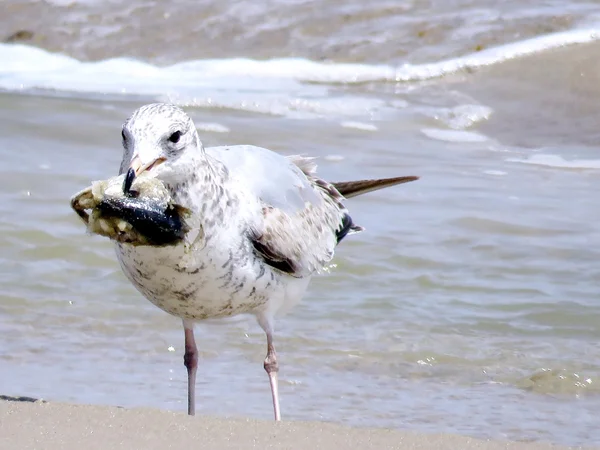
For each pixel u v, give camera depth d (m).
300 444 7.84
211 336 11.89
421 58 21.22
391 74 20.89
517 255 13.86
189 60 21.91
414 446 7.92
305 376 10.85
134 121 8.55
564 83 20.17
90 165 16.56
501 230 14.60
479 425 9.63
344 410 9.99
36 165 16.42
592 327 11.94
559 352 11.34
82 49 22.42
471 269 13.45
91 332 11.86
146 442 7.71
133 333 11.88
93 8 23.47
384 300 12.62
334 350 11.43
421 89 20.47
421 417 9.81
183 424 8.14
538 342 11.59
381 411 9.95
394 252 13.85
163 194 8.23
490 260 13.71
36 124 18.34
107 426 8.02
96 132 18.11
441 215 15.08
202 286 9.16
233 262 9.23
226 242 9.14
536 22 21.78
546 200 15.79
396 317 12.19
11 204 15.00
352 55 21.48
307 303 12.56
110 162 16.77
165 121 8.53
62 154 17.03
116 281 13.22
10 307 12.36
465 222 14.84
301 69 21.25
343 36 22.00
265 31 22.33
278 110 19.53
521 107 19.67
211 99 19.83
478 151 18.12
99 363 11.05
